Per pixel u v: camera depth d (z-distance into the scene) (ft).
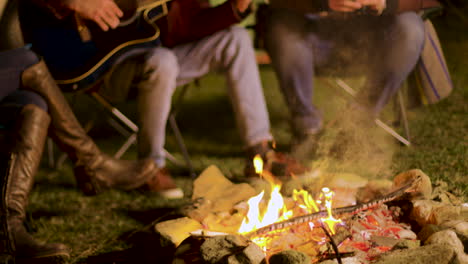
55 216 9.47
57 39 9.43
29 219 9.40
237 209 7.79
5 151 7.70
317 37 11.15
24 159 7.66
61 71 9.52
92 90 10.38
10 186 7.51
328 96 14.94
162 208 9.52
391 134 11.69
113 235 8.63
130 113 15.34
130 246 8.21
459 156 10.26
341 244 6.79
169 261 6.98
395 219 7.52
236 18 10.17
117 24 9.19
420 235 6.98
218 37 10.32
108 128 14.33
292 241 6.86
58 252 7.55
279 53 11.01
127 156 12.35
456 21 21.16
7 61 8.14
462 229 6.73
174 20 10.40
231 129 13.76
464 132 11.52
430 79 10.92
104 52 9.48
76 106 16.56
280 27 10.93
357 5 10.24
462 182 9.02
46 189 10.74
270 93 16.16
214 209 8.02
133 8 9.45
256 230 6.70
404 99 12.94
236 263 5.98
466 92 14.20
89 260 7.87
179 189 10.16
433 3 10.87
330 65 11.48
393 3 10.27
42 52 9.43
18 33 8.59
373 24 10.79
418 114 12.94
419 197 7.61
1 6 8.36
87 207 9.80
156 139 9.84
